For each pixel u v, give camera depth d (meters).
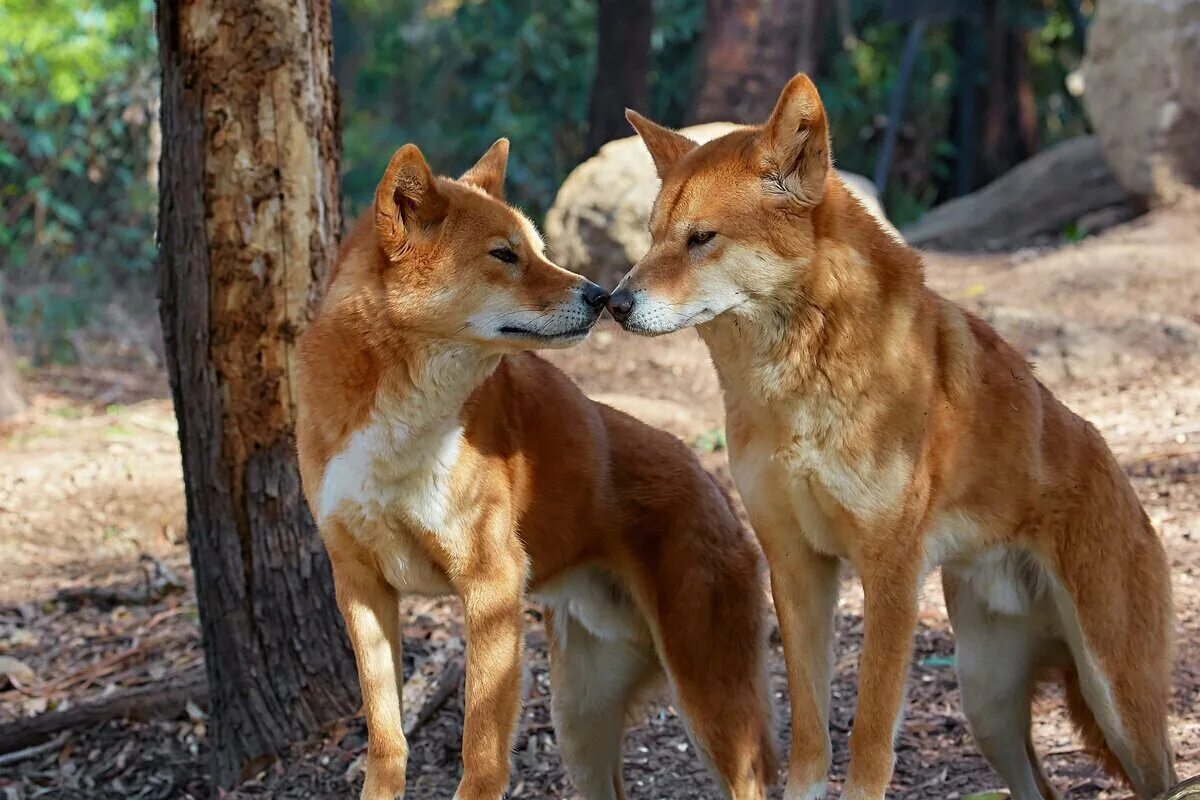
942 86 31.55
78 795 8.66
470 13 28.25
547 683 9.14
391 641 6.71
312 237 7.87
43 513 12.38
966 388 6.57
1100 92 19.23
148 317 20.48
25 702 9.59
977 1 26.17
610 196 16.22
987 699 7.20
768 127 6.16
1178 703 8.09
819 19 26.52
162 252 8.05
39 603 11.07
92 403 16.39
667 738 8.61
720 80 21.22
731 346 6.36
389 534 6.44
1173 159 18.56
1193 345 14.38
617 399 13.91
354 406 6.30
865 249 6.30
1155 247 17.08
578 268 16.34
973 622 7.25
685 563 7.03
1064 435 6.88
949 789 7.70
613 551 7.14
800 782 6.49
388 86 29.75
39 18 18.73
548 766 8.36
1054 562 6.82
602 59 23.55
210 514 8.27
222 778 8.41
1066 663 7.27
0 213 19.92
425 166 6.29
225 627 8.35
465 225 6.39
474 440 6.45
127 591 11.14
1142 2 18.61
